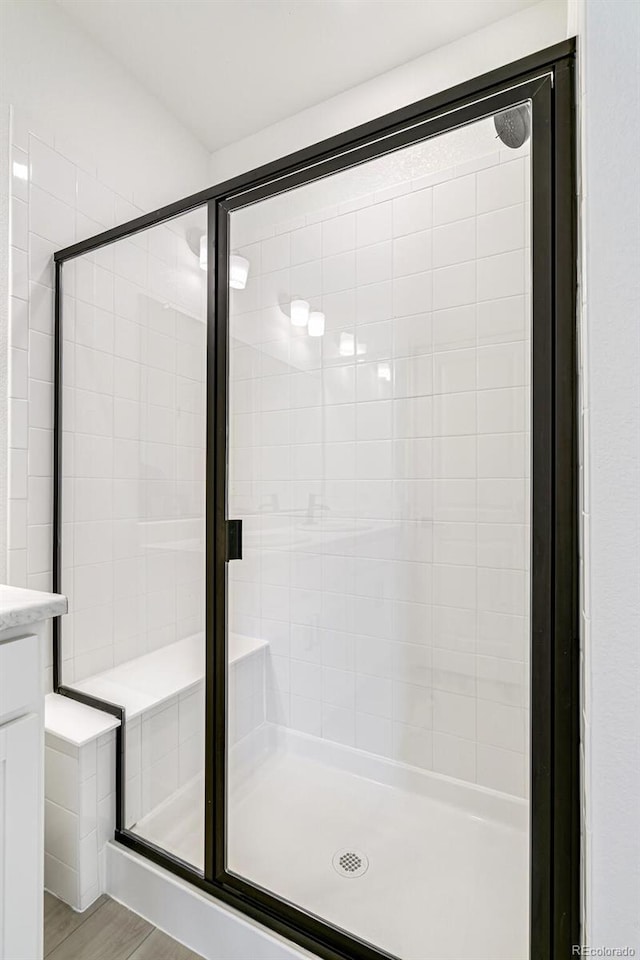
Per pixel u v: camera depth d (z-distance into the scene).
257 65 1.81
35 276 1.49
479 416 1.53
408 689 1.68
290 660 1.84
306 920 1.13
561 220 0.86
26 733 0.75
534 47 1.62
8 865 0.73
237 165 2.22
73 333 1.56
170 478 1.49
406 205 1.63
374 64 1.83
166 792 1.36
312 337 1.80
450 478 1.61
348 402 1.77
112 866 1.31
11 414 1.43
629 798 0.60
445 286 1.58
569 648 0.86
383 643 1.73
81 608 1.55
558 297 0.87
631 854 0.60
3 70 1.41
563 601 0.86
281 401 1.80
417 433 1.66
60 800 1.30
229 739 1.39
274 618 1.82
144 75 1.85
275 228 1.60
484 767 1.51
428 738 1.63
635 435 0.60
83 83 1.66
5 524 1.42
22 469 1.46
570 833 0.85
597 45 0.62
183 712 1.38
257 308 1.57
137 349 1.54
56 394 1.54
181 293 1.44
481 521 1.54
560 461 0.87
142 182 1.89
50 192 1.54
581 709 0.82
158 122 1.97
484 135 1.02
